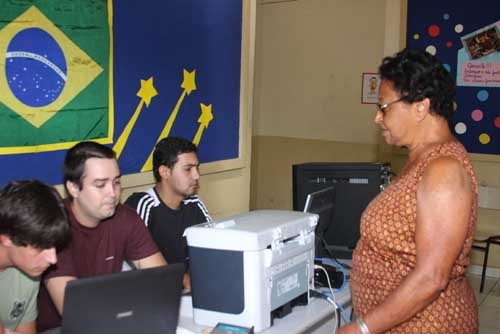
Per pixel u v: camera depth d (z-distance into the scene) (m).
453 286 1.62
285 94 5.82
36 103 2.41
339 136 5.58
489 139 4.94
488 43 4.84
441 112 1.62
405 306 1.54
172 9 3.05
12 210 1.52
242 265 1.82
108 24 2.70
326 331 2.19
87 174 1.92
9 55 2.29
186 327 1.89
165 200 2.65
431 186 1.53
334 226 2.64
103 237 2.06
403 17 5.14
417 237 1.55
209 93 3.37
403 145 1.70
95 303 1.48
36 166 2.43
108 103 2.73
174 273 1.61
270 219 2.02
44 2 2.40
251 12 3.63
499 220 4.92
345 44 5.45
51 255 1.58
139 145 2.92
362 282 1.73
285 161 5.89
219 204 3.55
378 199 1.69
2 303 1.73
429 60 1.60
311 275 2.13
